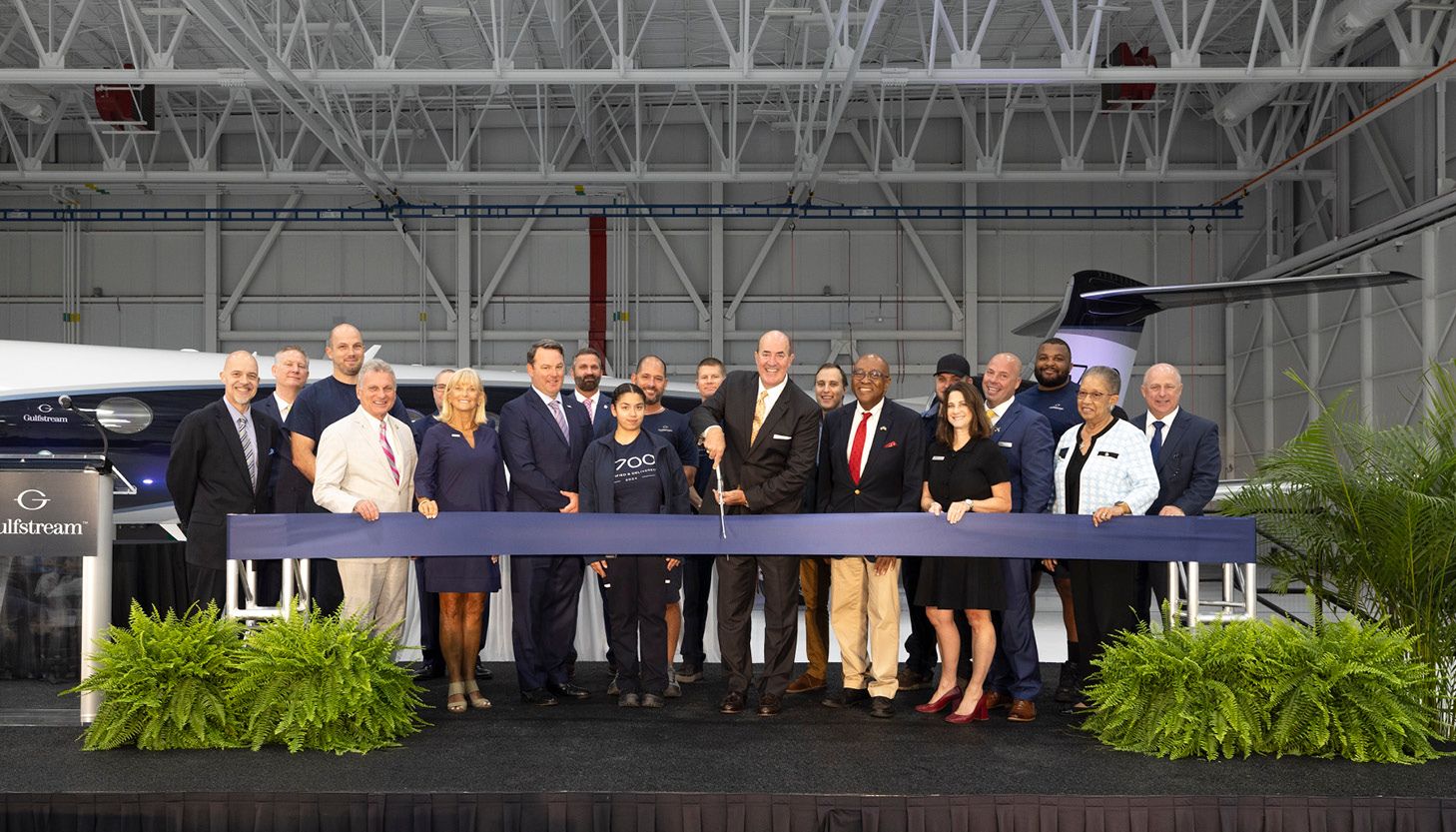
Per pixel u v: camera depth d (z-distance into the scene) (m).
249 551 4.32
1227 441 17.39
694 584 5.50
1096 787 3.49
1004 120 15.70
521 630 4.83
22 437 8.04
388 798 3.40
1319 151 15.31
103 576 4.40
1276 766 3.78
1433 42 12.77
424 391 10.47
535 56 15.03
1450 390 4.49
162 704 4.01
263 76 11.31
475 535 4.36
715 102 16.94
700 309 17.17
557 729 4.31
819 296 17.25
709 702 4.89
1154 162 15.76
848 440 4.75
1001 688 4.84
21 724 4.36
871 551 4.35
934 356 17.33
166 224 17.09
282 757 3.87
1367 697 3.91
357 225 17.16
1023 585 4.50
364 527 4.34
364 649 4.15
